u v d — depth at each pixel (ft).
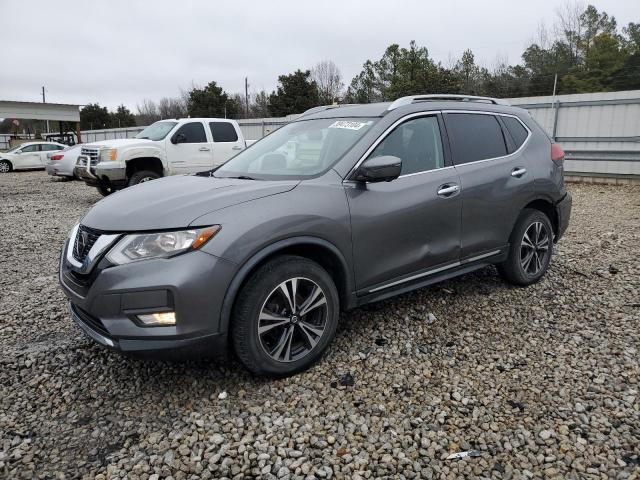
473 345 11.74
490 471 7.71
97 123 228.43
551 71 121.19
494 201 13.58
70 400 9.73
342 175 10.96
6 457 8.11
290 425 8.82
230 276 9.09
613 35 125.90
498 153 14.21
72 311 10.41
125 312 8.75
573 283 15.76
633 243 20.97
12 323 13.43
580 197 37.17
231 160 13.89
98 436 8.65
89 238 9.62
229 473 7.72
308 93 152.15
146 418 9.11
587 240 21.75
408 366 10.80
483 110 14.39
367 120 12.27
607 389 9.84
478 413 9.14
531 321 13.01
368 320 13.02
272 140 13.87
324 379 10.27
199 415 9.12
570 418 8.96
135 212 9.50
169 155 35.37
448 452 8.14
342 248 10.60
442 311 13.60
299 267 9.98
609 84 112.16
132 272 8.75
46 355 11.46
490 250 13.88
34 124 199.93
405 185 11.75
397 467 7.81
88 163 33.60
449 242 12.69
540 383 10.11
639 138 43.73
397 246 11.59
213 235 9.04
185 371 10.64
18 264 19.71
